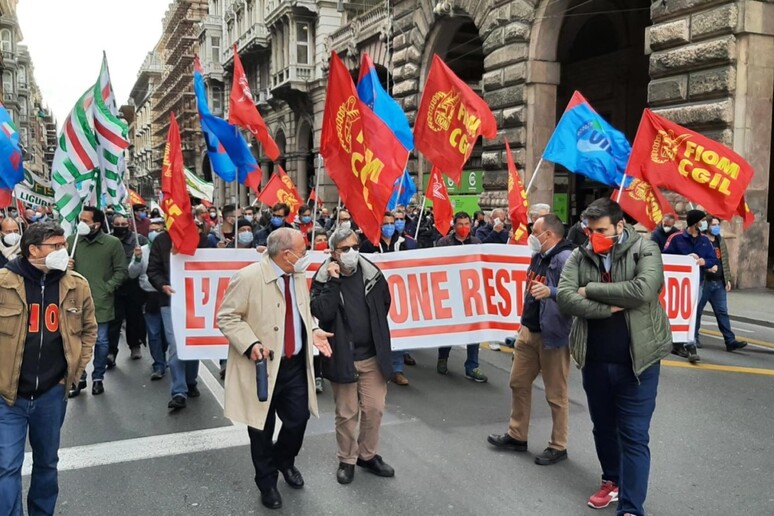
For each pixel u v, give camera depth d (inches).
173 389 238.1
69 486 171.6
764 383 264.2
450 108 283.4
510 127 720.3
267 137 301.6
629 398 143.3
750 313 417.7
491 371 293.3
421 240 390.3
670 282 275.1
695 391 252.4
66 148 276.8
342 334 171.8
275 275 158.9
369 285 174.7
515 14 701.3
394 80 963.3
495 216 415.2
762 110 489.4
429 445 199.5
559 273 174.9
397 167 222.1
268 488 159.3
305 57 1518.2
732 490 165.0
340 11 1440.7
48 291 136.1
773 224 693.3
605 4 845.2
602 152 295.1
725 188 248.1
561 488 168.6
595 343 145.1
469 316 258.4
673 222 359.6
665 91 526.6
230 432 213.8
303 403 164.6
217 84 2362.2
